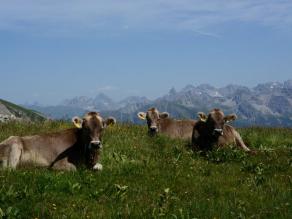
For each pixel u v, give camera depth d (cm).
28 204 1088
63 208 1093
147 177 1508
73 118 1695
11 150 1655
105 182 1377
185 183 1470
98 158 1692
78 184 1270
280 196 1324
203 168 1747
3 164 1647
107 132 2400
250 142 2648
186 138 2719
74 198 1186
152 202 1191
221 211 1148
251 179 1543
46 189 1223
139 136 2403
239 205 1209
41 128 2522
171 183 1455
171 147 2194
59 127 2594
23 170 1485
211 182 1506
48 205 1096
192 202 1205
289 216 1139
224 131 2389
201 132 2331
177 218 1074
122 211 1089
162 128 2736
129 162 1720
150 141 2303
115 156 1806
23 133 2295
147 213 1084
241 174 1697
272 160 1980
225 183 1516
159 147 2188
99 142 1641
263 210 1187
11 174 1366
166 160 1836
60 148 1697
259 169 1708
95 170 1623
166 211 1106
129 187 1338
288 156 2095
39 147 1688
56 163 1670
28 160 1666
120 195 1220
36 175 1340
